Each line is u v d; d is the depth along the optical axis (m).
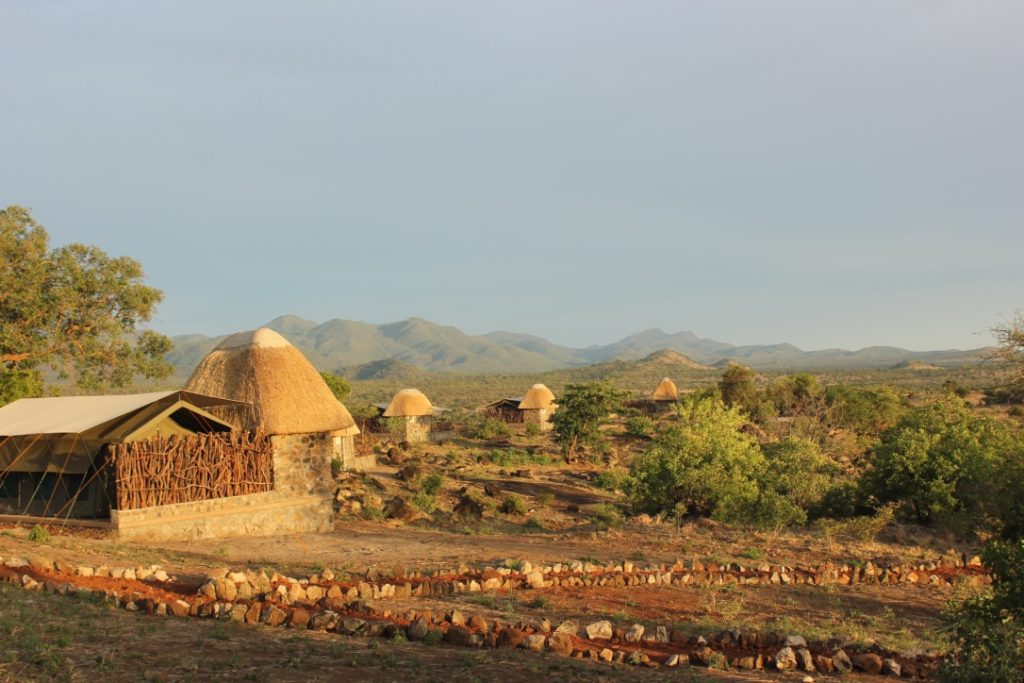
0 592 12.18
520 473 50.06
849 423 70.00
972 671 10.85
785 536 27.72
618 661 11.38
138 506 22.27
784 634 13.98
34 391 42.25
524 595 16.33
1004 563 11.48
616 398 60.03
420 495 34.75
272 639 10.84
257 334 27.89
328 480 26.84
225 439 24.48
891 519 29.89
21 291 42.12
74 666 8.87
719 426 32.66
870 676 11.75
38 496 24.67
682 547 24.39
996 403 69.25
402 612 13.47
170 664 9.24
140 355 49.38
